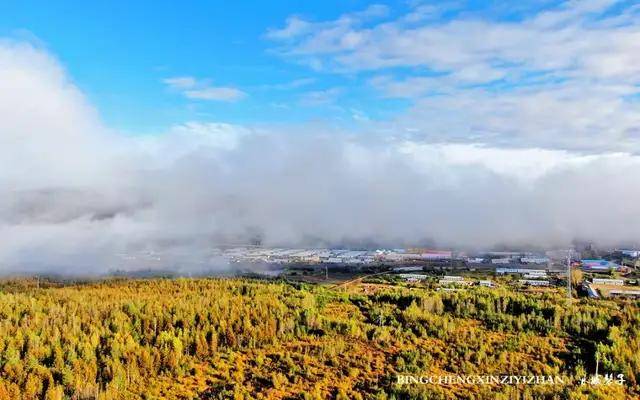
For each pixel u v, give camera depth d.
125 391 88.19
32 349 97.00
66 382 88.50
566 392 86.88
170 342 106.06
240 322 117.31
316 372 97.56
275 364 101.06
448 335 115.69
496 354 104.25
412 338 114.44
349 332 117.31
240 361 102.56
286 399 87.88
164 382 93.25
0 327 104.69
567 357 102.81
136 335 108.81
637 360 95.00
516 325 120.62
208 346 106.62
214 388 91.75
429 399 84.69
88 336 105.62
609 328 110.81
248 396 87.75
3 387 84.19
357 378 95.12
